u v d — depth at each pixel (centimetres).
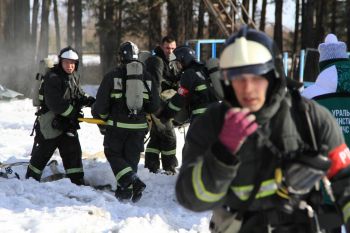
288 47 6544
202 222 867
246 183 371
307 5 4991
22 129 1928
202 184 349
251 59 347
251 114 350
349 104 712
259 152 365
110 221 844
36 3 4853
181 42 4922
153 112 1068
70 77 1090
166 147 1276
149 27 5156
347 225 382
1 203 918
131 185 1052
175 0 4909
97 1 5159
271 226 379
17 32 3950
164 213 933
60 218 818
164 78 1232
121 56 1045
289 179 360
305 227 381
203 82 1074
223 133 336
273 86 358
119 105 1041
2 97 3025
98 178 1198
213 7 3288
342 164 381
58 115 1112
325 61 736
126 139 1053
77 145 1146
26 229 784
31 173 1130
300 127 370
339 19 5856
